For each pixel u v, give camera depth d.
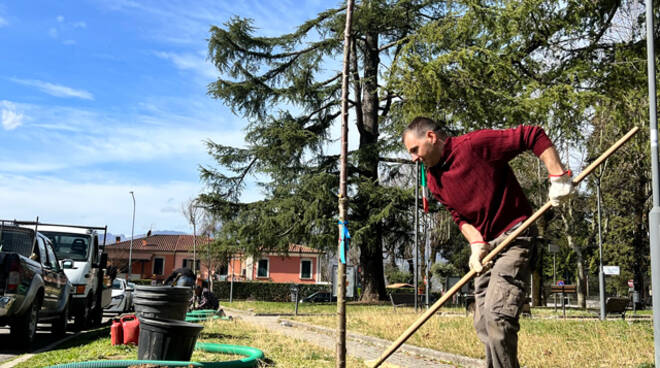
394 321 14.59
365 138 31.09
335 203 27.47
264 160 29.22
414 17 28.06
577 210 36.75
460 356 8.30
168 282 14.38
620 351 8.71
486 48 13.82
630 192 34.50
